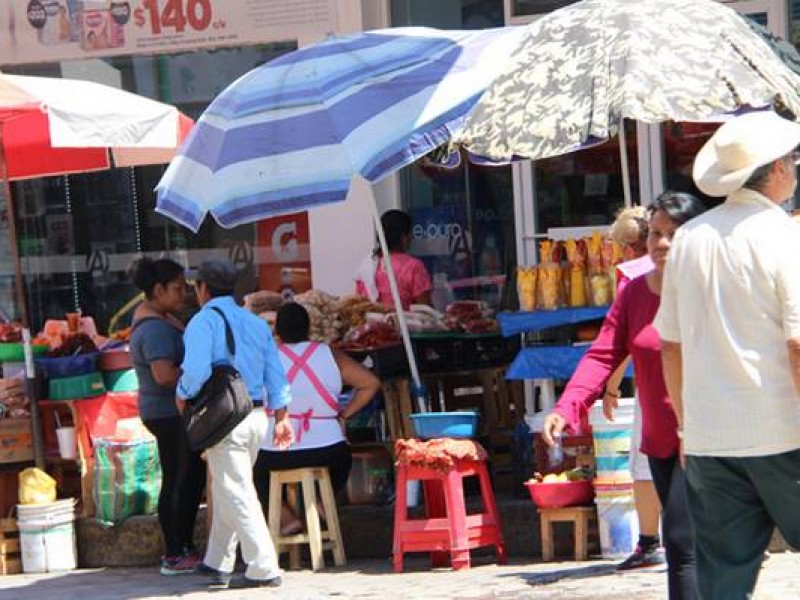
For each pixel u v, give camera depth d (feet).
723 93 71.67
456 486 83.82
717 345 49.49
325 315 93.81
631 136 104.73
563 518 82.99
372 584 81.46
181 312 94.17
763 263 48.80
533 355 84.58
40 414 98.43
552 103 74.18
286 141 82.89
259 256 112.06
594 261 83.92
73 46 113.91
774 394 48.78
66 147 98.63
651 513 76.84
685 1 77.71
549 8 107.04
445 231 109.60
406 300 100.78
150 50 112.78
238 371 82.07
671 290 51.67
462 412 87.25
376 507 91.45
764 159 49.62
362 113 82.23
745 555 50.42
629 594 71.92
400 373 92.02
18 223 117.29
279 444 84.02
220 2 111.24
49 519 94.68
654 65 73.10
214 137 85.10
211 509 89.45
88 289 116.57
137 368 89.66
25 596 86.33
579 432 85.61
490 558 88.12
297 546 89.40
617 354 61.72
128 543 94.73
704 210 60.18
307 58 85.87
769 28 102.37
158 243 115.14
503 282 108.47
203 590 83.66
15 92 90.84
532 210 106.52
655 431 59.88
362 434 94.84
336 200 81.51
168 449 89.40
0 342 100.63
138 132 93.81
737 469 49.60
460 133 75.72
